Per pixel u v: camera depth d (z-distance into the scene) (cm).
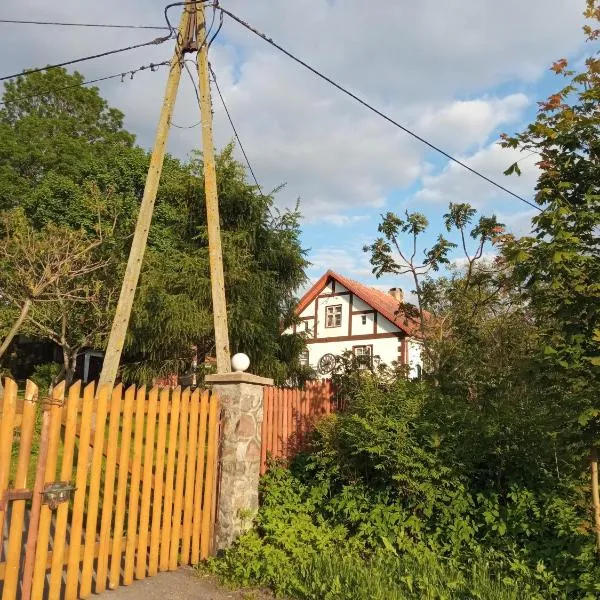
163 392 543
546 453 620
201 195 1312
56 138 2659
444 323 1102
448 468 615
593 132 523
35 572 414
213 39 816
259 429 657
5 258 1237
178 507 554
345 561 550
